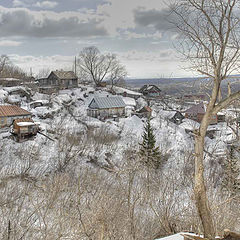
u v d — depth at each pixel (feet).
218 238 16.87
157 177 42.19
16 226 36.76
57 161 85.10
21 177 67.87
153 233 30.04
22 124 104.37
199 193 17.65
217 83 16.94
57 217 36.47
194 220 27.73
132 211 30.89
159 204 31.99
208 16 16.37
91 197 44.11
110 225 29.58
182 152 103.55
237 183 37.96
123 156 94.12
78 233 30.09
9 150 92.07
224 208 28.22
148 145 91.45
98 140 112.06
